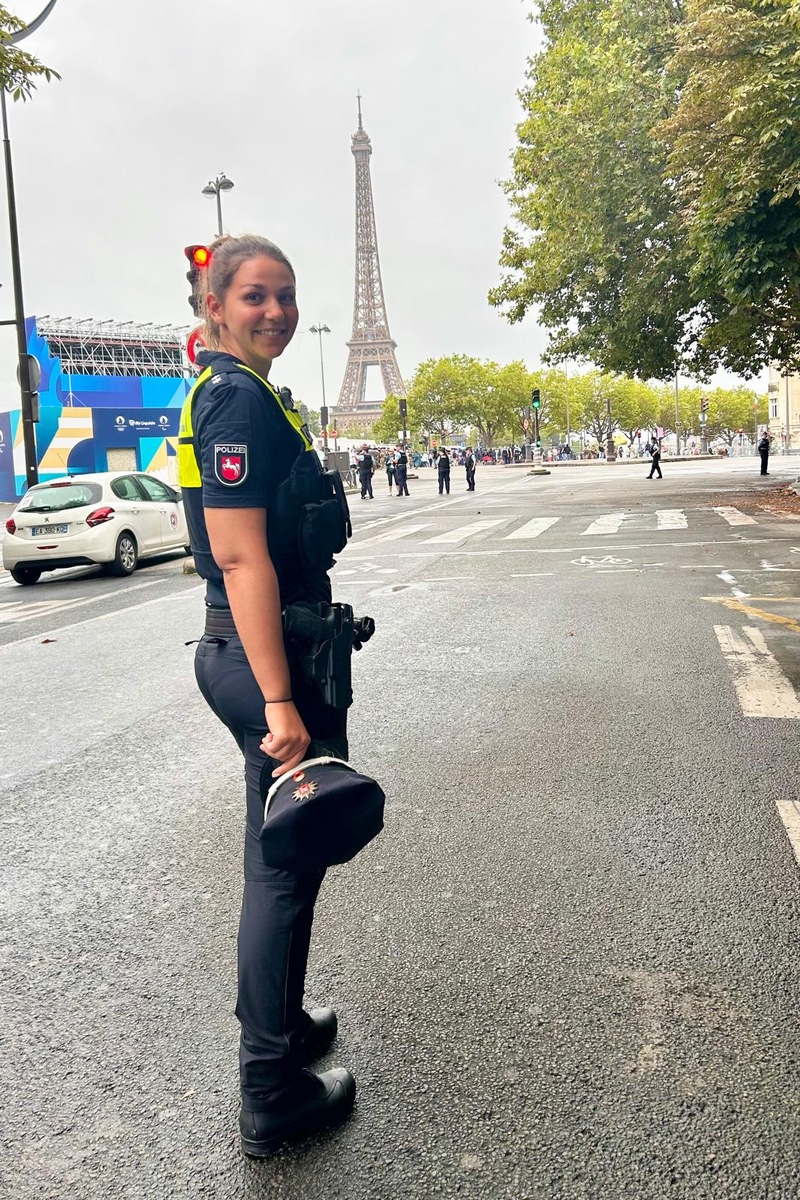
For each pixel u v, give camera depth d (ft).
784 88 38.65
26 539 44.62
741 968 8.95
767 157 41.70
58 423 144.77
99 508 44.91
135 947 10.00
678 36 44.11
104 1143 7.07
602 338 77.36
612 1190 6.34
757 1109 7.04
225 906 10.84
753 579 31.50
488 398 293.43
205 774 15.52
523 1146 6.78
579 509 66.85
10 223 64.54
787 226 45.14
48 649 27.32
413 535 54.19
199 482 6.66
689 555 38.42
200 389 6.55
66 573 50.60
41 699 21.24
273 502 6.52
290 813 5.94
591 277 69.67
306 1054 7.85
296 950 6.84
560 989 8.73
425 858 11.66
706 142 43.78
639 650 22.00
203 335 7.23
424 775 14.57
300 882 6.78
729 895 10.36
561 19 78.74
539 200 72.02
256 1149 6.79
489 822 12.65
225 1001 8.91
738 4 41.19
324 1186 6.52
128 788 15.03
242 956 6.78
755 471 120.37
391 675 21.02
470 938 9.73
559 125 64.49
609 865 11.21
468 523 60.34
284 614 6.57
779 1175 6.40
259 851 6.86
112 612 33.60
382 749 15.93
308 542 6.60
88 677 23.21
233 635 6.73
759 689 18.24
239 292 6.86
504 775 14.38
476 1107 7.21
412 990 8.84
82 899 11.20
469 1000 8.63
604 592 30.40
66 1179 6.72
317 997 8.79
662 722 16.52
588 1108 7.13
